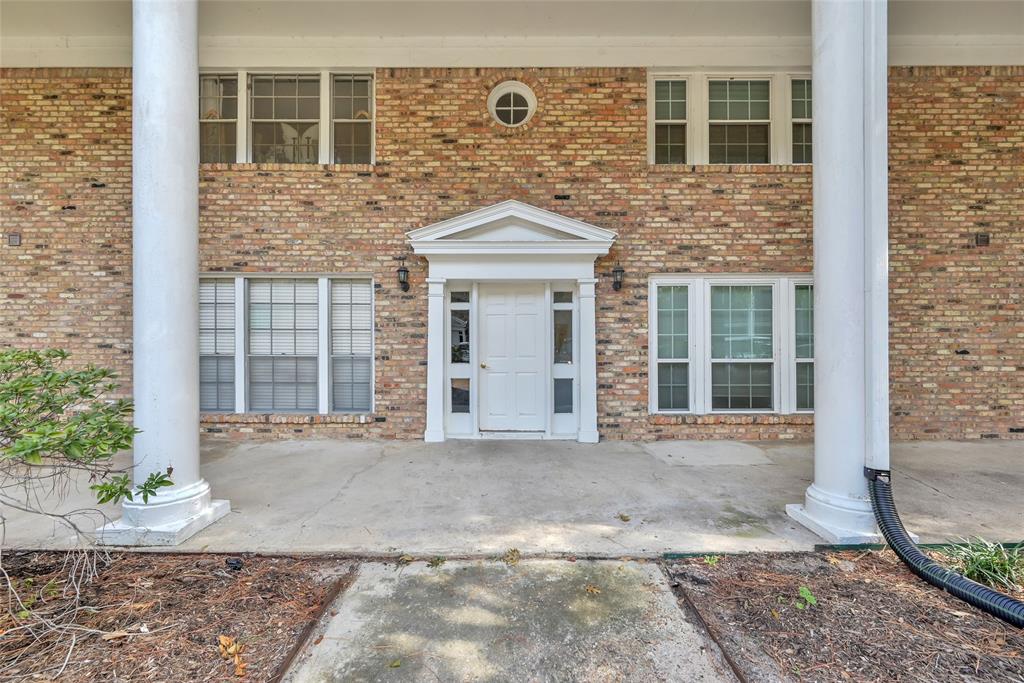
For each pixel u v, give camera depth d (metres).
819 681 1.98
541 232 6.04
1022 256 6.11
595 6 5.64
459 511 3.78
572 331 6.30
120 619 2.38
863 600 2.55
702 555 3.07
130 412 3.09
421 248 5.96
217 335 6.29
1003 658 2.10
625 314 6.21
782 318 6.25
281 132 6.35
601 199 6.23
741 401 6.27
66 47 6.10
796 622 2.37
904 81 6.11
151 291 3.37
